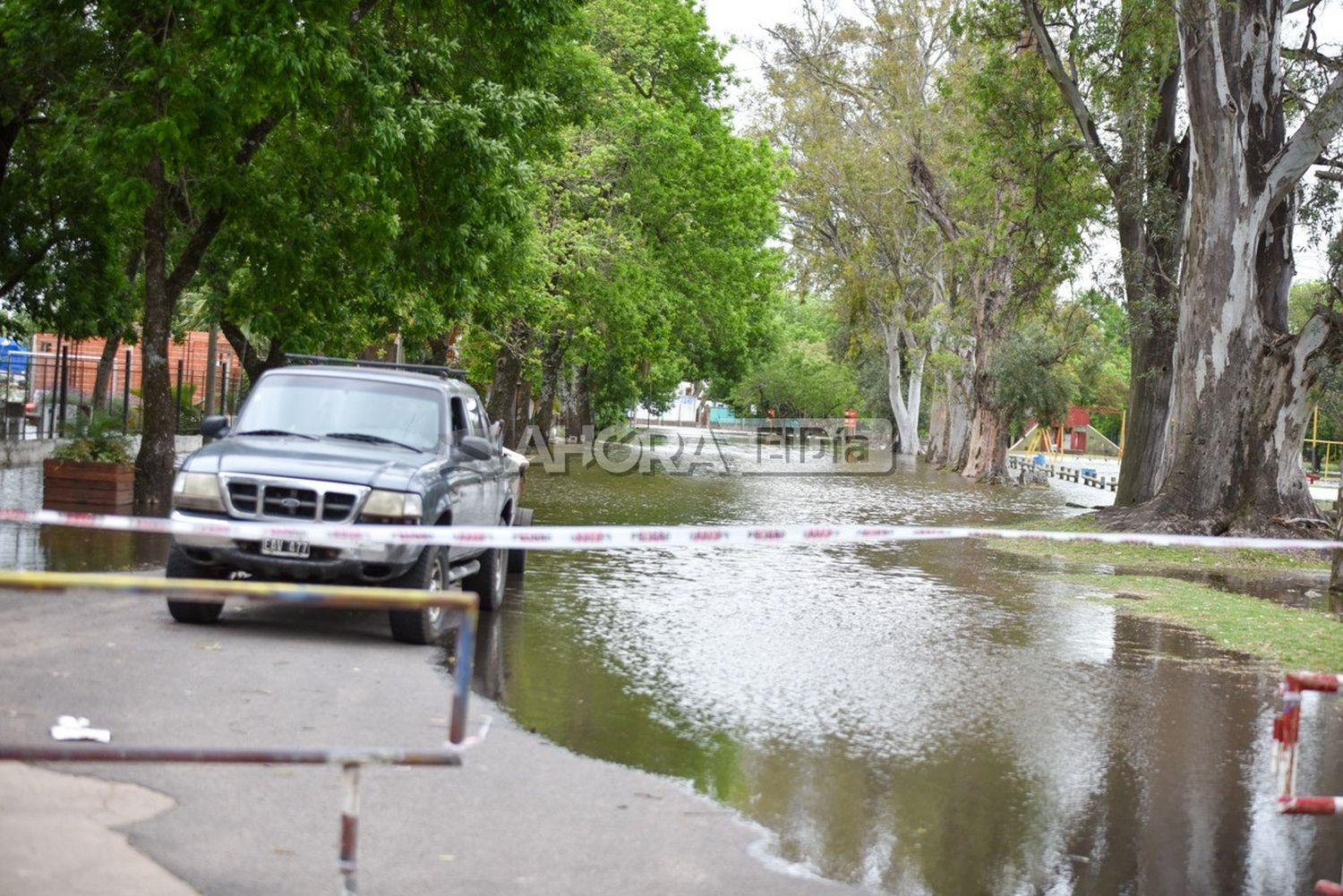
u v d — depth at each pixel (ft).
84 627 32.35
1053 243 106.42
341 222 64.03
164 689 26.05
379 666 30.45
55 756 13.60
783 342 337.52
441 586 35.19
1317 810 16.37
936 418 219.00
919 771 24.79
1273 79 87.81
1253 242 87.92
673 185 133.18
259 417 37.55
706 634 39.96
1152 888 18.80
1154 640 43.55
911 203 174.29
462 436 39.60
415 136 56.95
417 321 84.38
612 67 131.85
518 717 26.96
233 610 37.01
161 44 52.85
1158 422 99.55
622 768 23.41
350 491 32.91
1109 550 80.12
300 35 50.98
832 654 37.47
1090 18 94.94
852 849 19.71
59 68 59.06
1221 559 77.87
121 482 62.08
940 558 70.13
